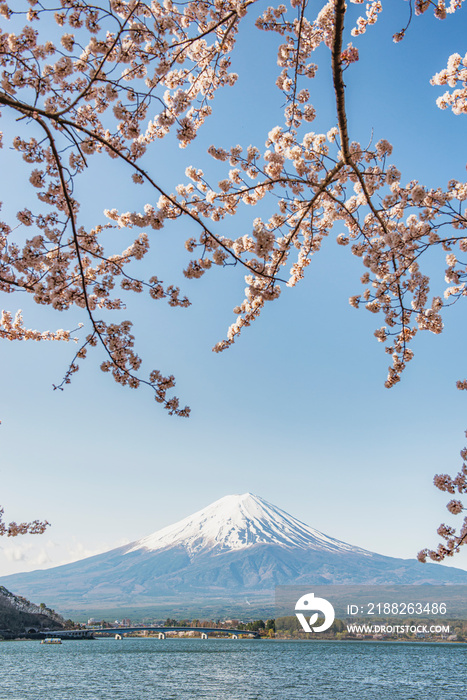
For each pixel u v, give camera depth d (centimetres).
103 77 635
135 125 724
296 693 5881
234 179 845
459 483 616
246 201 861
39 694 5647
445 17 683
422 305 844
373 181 829
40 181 755
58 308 843
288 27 726
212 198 842
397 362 888
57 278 827
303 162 803
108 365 839
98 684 6562
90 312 773
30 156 738
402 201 831
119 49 694
